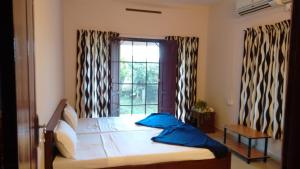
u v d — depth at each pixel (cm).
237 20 439
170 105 516
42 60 215
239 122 425
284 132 64
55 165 218
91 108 469
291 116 62
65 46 457
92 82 466
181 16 517
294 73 61
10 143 67
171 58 509
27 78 97
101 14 470
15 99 67
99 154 239
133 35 491
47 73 245
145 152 245
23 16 89
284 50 325
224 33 477
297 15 61
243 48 423
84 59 459
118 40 477
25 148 89
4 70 65
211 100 527
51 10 279
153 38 503
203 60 544
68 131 241
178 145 266
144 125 349
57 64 344
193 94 529
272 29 349
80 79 464
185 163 246
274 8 354
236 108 446
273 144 351
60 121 257
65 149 226
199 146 260
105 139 287
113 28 479
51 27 279
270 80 352
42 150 211
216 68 506
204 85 545
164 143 272
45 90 232
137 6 488
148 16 496
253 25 401
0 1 64
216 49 505
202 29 535
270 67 352
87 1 460
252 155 350
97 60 466
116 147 260
